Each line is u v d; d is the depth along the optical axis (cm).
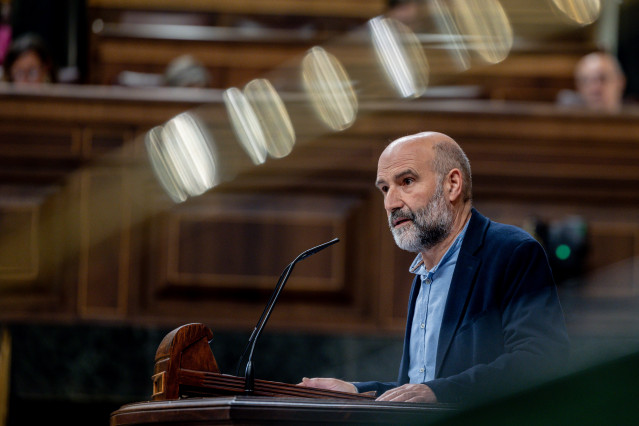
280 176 850
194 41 1283
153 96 847
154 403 325
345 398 372
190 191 841
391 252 831
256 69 1270
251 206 842
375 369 816
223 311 826
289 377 815
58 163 841
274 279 833
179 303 827
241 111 848
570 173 845
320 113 855
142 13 1312
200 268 833
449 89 970
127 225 834
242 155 850
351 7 1313
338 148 852
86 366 815
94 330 820
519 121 845
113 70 1288
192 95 855
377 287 828
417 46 1205
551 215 844
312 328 823
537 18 1252
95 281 827
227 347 820
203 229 838
